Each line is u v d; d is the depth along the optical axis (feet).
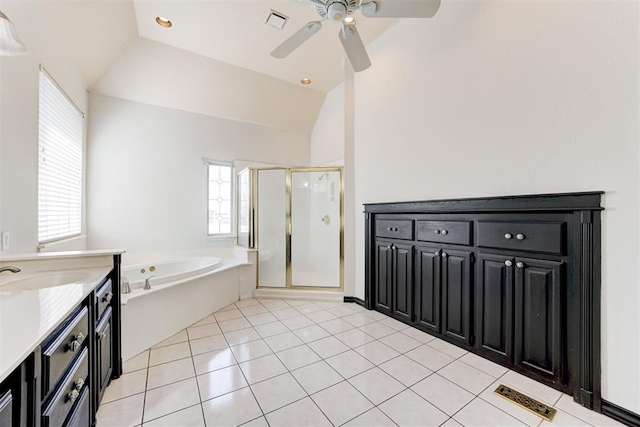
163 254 12.30
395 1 5.33
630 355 4.58
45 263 5.18
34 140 6.37
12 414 2.22
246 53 10.80
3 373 1.96
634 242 4.56
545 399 5.20
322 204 12.62
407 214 8.73
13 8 5.46
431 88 8.12
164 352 7.06
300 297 11.43
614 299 4.74
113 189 11.22
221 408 5.00
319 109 15.38
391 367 6.32
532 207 5.76
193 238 13.07
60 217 8.34
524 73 6.05
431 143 8.11
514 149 6.23
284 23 9.04
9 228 5.48
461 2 7.33
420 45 8.44
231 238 14.06
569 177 5.34
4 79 5.29
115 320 5.84
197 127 13.15
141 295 7.09
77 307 3.83
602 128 4.92
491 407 5.02
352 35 6.42
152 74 11.07
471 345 6.99
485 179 6.79
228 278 10.74
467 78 7.19
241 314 9.71
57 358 3.00
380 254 9.76
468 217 7.06
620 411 4.66
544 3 5.74
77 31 7.85
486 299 6.66
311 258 12.81
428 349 7.15
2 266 4.86
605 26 4.90
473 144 7.05
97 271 5.32
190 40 9.98
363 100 10.59
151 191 12.03
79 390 3.65
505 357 6.28
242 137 14.44
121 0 7.84
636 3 4.56
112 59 10.04
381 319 9.19
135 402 5.14
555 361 5.44
